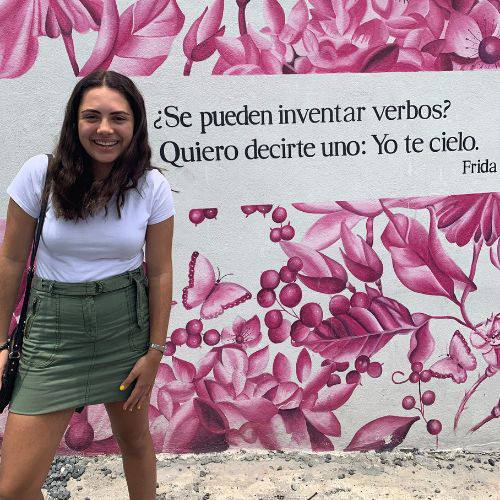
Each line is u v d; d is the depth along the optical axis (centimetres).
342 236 298
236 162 288
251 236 293
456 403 314
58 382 192
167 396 297
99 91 185
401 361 308
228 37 280
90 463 293
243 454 303
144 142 195
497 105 300
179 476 284
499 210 307
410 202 300
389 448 312
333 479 285
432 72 294
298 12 283
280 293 298
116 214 191
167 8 276
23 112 275
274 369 301
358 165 295
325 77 288
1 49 270
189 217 288
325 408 306
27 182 190
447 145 300
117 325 196
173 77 279
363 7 286
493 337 313
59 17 271
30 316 193
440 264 305
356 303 302
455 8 292
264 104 286
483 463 305
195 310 294
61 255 190
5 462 187
